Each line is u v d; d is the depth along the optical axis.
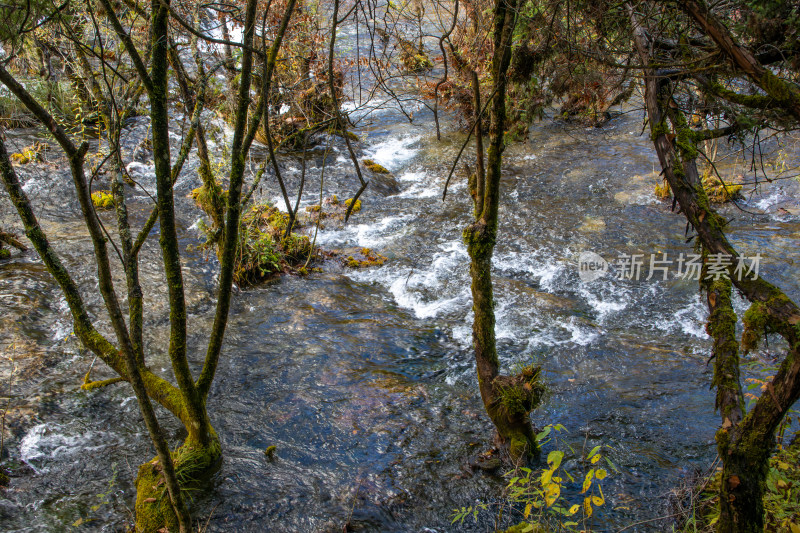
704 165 8.56
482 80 7.61
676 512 3.56
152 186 8.49
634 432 4.43
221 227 6.11
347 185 9.14
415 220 8.39
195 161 9.20
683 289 6.48
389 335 5.78
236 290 6.47
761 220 7.49
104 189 8.27
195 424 3.85
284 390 4.89
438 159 10.17
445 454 4.20
